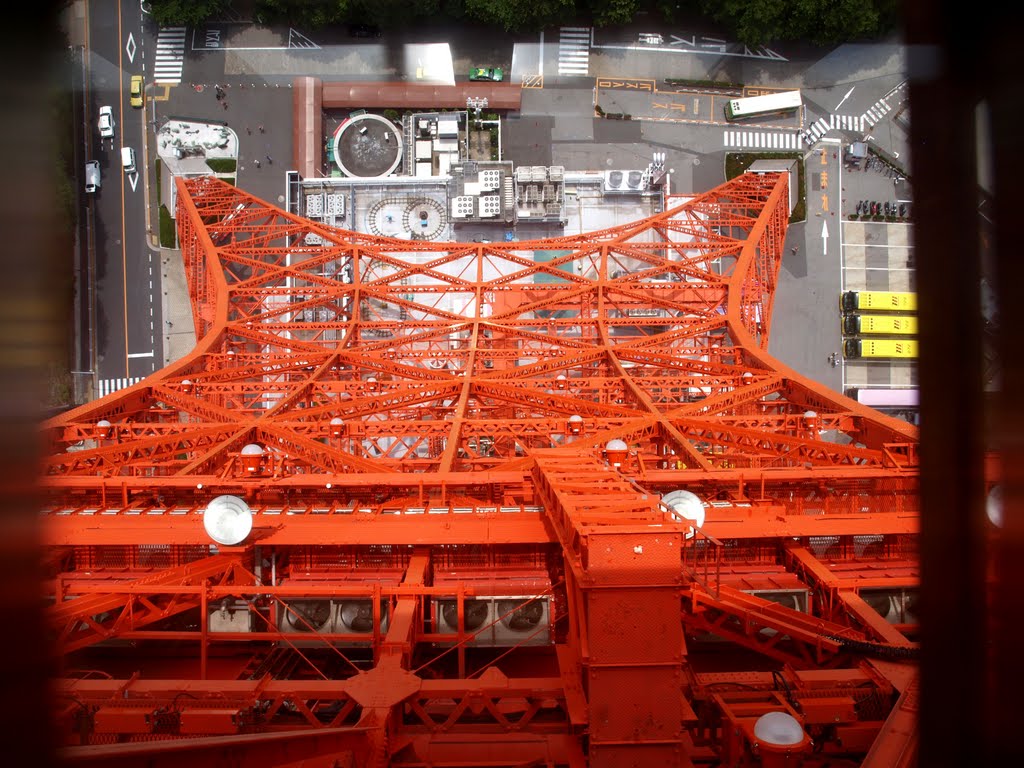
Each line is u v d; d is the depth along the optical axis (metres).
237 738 13.59
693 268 70.31
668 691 17.70
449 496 35.22
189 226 74.19
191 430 47.44
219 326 66.25
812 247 81.19
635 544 17.70
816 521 31.47
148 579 26.27
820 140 83.06
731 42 84.69
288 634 25.56
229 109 81.06
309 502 34.94
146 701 21.09
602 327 65.81
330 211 77.62
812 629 25.17
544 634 28.94
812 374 79.94
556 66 83.75
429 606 29.33
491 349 64.19
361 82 81.94
